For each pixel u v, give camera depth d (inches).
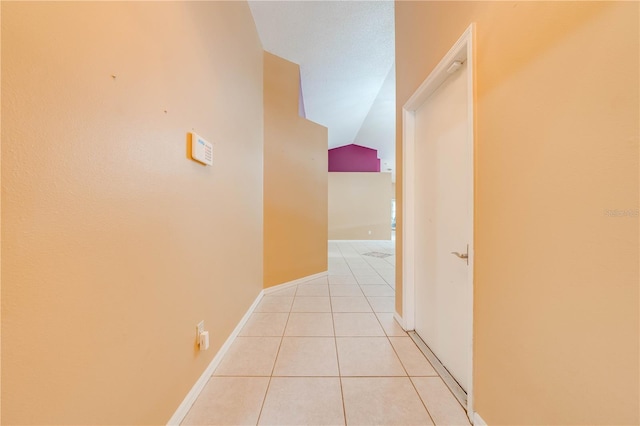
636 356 20.8
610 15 22.0
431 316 63.9
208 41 52.4
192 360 46.5
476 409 41.9
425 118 66.9
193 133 45.2
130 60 30.4
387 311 90.4
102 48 26.3
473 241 42.4
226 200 63.3
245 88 79.5
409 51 71.1
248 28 83.0
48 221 21.4
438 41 54.2
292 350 64.6
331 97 184.5
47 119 21.1
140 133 32.4
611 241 22.3
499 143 36.2
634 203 20.6
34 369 20.5
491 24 37.7
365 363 59.1
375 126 272.1
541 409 29.4
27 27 19.5
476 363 41.9
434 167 61.9
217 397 48.1
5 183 18.4
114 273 28.4
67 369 23.1
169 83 38.6
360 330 75.6
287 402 47.0
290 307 93.8
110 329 27.9
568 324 26.2
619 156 21.5
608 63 22.2
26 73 19.5
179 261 41.9
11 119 18.7
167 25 37.9
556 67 27.1
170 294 39.4
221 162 59.7
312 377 54.1
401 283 78.7
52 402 21.8
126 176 30.0
